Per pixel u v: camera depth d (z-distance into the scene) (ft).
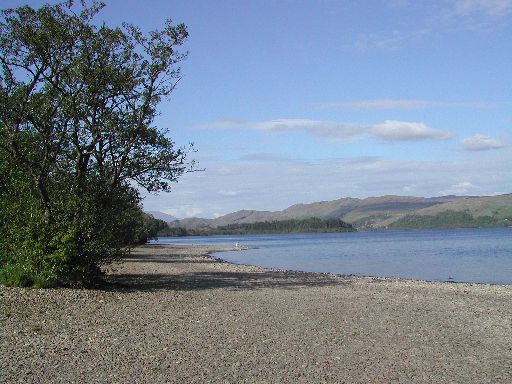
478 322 49.70
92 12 72.69
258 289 77.61
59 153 77.51
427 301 64.59
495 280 110.52
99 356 35.35
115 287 75.77
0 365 32.42
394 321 49.93
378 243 364.79
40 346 37.60
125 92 77.00
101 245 71.72
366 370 33.04
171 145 83.66
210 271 114.62
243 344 39.58
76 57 72.54
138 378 30.68
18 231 70.03
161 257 177.99
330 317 51.93
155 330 44.55
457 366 34.06
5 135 71.87
